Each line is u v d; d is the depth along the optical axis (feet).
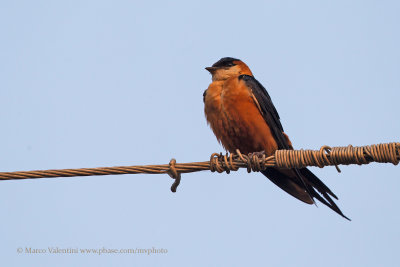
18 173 28.30
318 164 27.91
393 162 25.85
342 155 27.04
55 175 28.25
